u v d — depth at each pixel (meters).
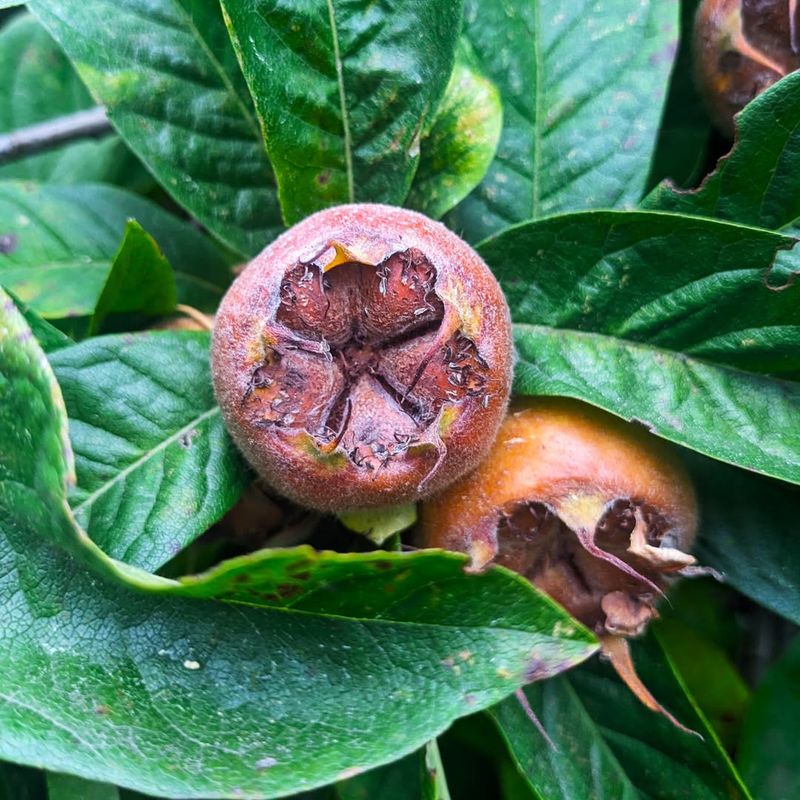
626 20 0.21
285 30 0.19
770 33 0.20
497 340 0.17
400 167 0.19
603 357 0.19
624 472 0.18
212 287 0.23
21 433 0.16
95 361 0.18
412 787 0.20
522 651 0.16
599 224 0.18
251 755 0.16
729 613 0.22
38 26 0.28
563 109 0.21
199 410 0.18
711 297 0.18
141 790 0.15
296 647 0.17
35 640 0.17
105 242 0.22
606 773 0.19
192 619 0.17
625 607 0.18
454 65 0.19
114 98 0.20
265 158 0.21
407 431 0.17
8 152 0.23
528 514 0.18
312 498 0.17
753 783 0.21
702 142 0.22
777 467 0.18
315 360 0.17
